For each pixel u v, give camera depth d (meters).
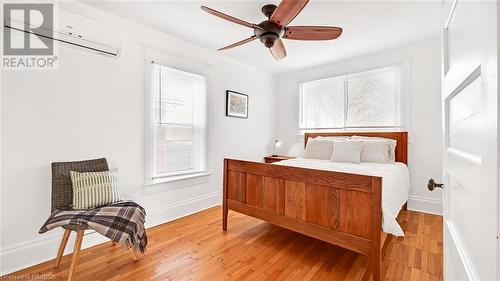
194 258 1.99
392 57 3.33
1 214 1.80
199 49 3.21
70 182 1.94
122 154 2.48
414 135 3.19
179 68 2.97
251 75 4.10
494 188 0.40
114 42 2.38
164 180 2.83
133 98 2.56
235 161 2.51
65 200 1.89
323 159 3.40
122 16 2.41
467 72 0.58
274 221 2.17
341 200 1.75
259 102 4.29
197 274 1.77
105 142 2.35
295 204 2.02
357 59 3.67
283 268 1.85
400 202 2.30
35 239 1.94
